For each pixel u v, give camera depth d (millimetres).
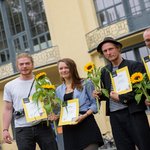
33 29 18656
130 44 15133
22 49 19094
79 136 5219
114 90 5168
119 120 5223
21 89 5754
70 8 16734
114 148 12602
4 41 19766
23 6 19031
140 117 5086
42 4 18250
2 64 19625
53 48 17375
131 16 15062
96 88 5227
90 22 16266
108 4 15797
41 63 17875
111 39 5297
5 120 5855
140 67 5176
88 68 5305
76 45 16453
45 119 5695
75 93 5363
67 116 5270
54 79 18156
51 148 5703
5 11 19766
